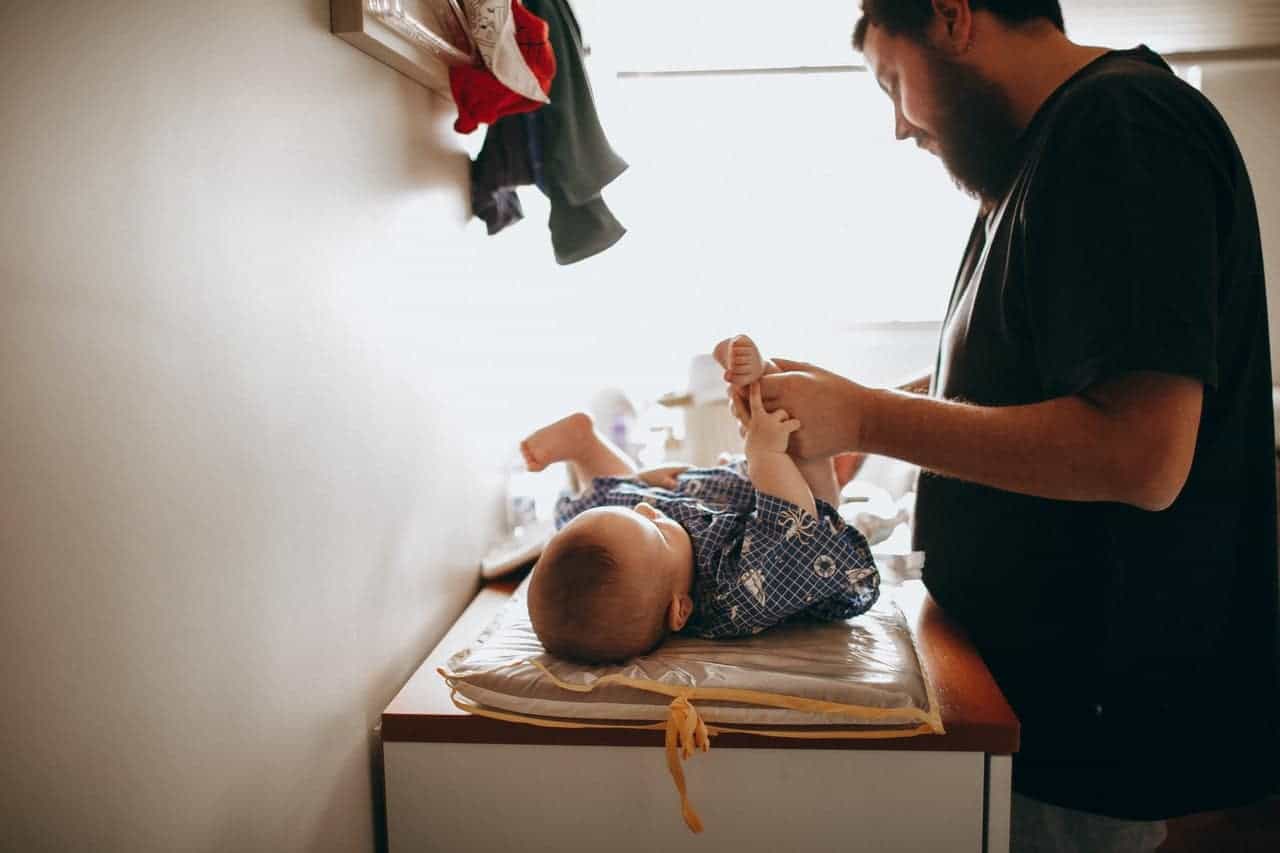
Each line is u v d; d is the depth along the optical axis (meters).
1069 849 1.06
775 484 1.09
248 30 0.76
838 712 0.95
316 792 0.91
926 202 2.27
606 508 1.12
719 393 2.02
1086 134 0.85
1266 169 2.15
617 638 1.03
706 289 2.33
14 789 0.52
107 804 0.60
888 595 1.29
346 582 0.98
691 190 2.29
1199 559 0.94
